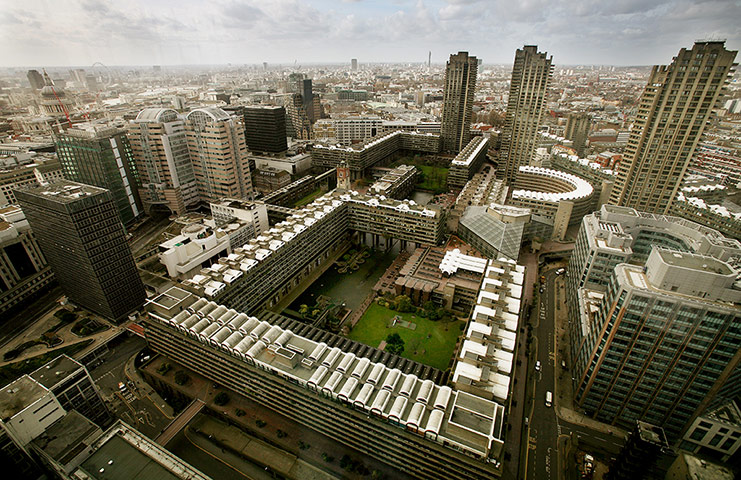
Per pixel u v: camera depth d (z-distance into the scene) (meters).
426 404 119.75
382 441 120.12
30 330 194.75
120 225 188.88
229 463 136.50
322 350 137.38
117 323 196.25
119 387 164.88
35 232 186.25
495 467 104.56
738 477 117.06
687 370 124.88
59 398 129.62
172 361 168.25
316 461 131.50
